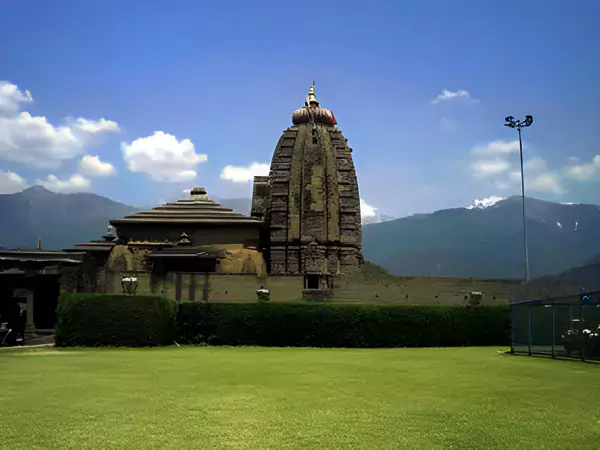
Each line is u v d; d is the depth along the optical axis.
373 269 64.19
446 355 25.89
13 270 32.34
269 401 14.80
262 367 20.98
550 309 28.72
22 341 30.67
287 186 61.22
